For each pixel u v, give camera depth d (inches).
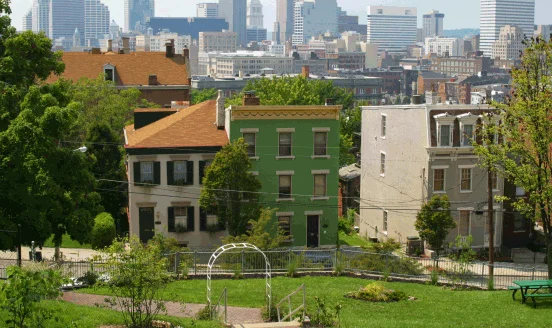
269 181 2573.8
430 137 2618.1
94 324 1192.2
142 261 1221.1
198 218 2532.0
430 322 1390.3
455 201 2650.1
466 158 2640.3
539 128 1680.6
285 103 4284.0
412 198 2716.5
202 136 2549.2
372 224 3011.8
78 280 1640.0
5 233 1806.1
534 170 1729.8
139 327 1206.3
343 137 3988.7
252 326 1310.3
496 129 1759.4
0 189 1793.8
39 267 1223.5
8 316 1031.0
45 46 2097.7
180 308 1451.8
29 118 1813.5
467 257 2054.6
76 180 1879.9
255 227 2169.0
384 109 2888.8
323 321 1326.3
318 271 1913.1
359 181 3408.0
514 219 2746.1
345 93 5305.1
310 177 2598.4
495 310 1508.4
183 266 1817.2
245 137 2539.4
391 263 1945.1
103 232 2429.9
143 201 2497.5
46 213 1841.8
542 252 2709.2
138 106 3779.5
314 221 2623.0
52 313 1082.7
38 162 1781.5
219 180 2346.2
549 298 1604.3
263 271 1894.7
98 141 2778.1
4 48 2133.4
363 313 1482.5
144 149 2480.3
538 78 1686.8
